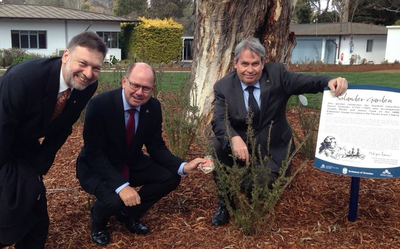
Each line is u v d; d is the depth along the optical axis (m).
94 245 3.20
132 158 3.31
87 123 3.04
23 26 28.47
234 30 4.96
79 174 3.24
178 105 5.44
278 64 3.50
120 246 3.18
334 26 36.31
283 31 5.07
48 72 2.58
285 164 3.17
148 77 2.90
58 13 30.11
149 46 31.62
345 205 3.67
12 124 2.55
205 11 4.99
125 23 32.97
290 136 3.56
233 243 3.11
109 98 3.01
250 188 3.33
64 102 2.69
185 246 3.11
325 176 4.24
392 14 41.41
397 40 31.67
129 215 3.31
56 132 2.88
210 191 3.75
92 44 2.51
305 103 3.72
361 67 22.20
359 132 3.03
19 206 2.64
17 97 2.49
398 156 2.97
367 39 35.44
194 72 5.31
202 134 4.71
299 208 3.61
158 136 3.35
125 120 3.08
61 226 3.47
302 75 3.36
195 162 3.26
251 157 3.14
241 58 3.28
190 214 3.57
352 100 3.04
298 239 3.15
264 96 3.37
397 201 3.75
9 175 2.67
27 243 2.99
